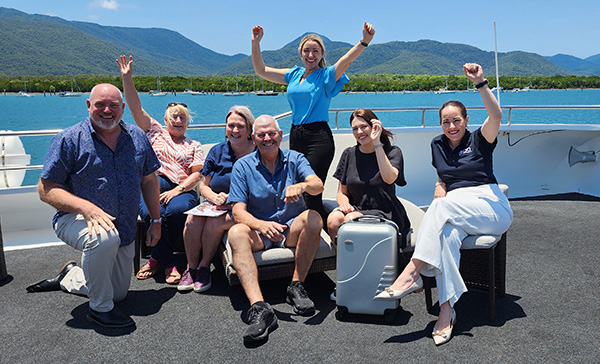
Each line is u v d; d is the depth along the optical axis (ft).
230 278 8.46
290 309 8.68
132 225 8.53
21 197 13.80
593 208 15.83
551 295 9.05
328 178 14.14
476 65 8.30
